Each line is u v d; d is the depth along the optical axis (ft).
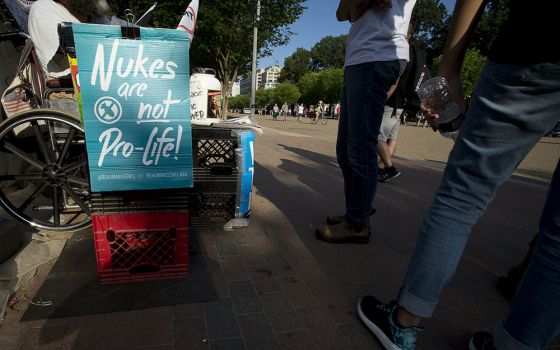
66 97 7.12
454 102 4.22
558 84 3.11
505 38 3.38
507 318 3.84
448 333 5.05
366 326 4.93
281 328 4.83
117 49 4.59
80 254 6.38
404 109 13.10
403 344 4.35
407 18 6.68
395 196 12.57
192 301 5.26
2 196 6.51
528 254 5.76
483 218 10.61
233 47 49.11
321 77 188.44
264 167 16.21
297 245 7.54
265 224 8.60
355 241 7.85
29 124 6.77
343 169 8.20
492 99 3.48
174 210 5.51
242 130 7.54
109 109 4.73
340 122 8.04
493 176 3.66
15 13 9.36
